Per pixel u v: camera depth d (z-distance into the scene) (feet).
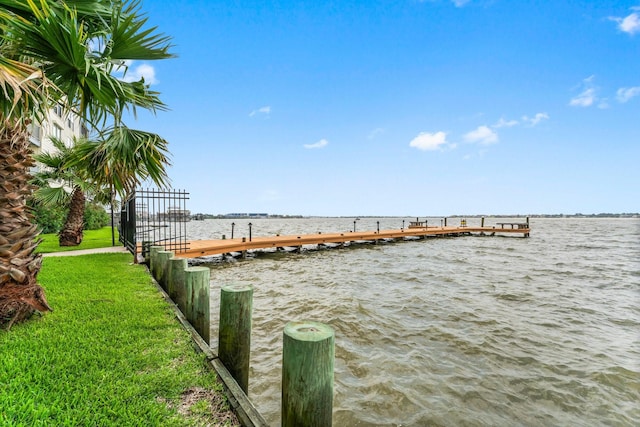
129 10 11.57
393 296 25.86
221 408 7.08
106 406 6.83
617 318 20.86
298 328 6.16
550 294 27.17
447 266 42.50
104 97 11.24
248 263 43.91
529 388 12.13
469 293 27.22
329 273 36.58
